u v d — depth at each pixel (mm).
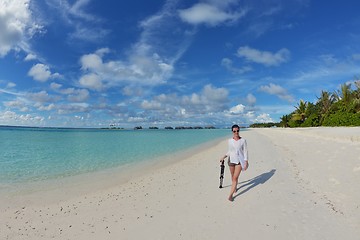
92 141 40781
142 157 20281
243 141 8281
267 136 39344
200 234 5902
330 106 61938
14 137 50406
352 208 6789
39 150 26078
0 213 7797
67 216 7461
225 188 9586
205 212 7219
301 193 8375
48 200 9039
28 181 12062
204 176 11961
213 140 40875
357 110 47844
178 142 37844
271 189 9023
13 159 19391
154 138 50375
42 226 6785
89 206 8289
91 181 11992
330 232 5664
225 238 5652
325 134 26922
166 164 16438
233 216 6828
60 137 53156
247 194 8641
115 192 9906
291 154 16328
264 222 6348
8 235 6285
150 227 6426
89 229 6500
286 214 6754
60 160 18781
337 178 9383
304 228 5914
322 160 12758
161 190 9812
